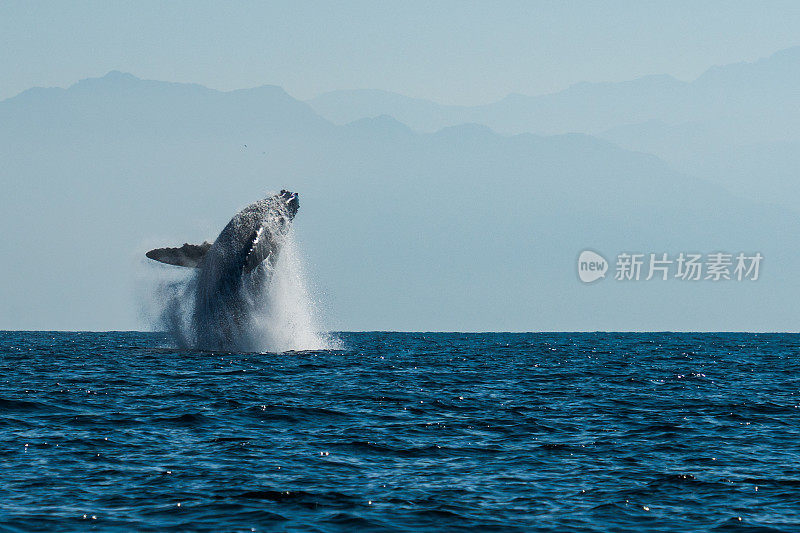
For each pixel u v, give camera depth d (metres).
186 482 77.00
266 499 71.94
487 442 98.62
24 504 69.38
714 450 95.31
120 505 69.75
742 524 67.44
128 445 92.75
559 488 77.50
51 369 181.38
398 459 88.62
